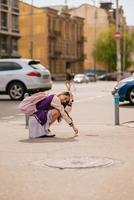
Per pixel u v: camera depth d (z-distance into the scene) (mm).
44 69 25703
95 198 6160
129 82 20594
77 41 105062
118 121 14016
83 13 116250
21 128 13477
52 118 11445
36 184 6930
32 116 11383
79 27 106312
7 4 76938
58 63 95938
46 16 90375
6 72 25266
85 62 116125
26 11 90500
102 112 17969
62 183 6961
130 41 104312
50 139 11133
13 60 25375
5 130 13016
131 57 104562
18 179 7262
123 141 10789
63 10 99688
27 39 90375
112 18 119062
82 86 48438
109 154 9164
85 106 20656
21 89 25172
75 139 11102
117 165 8148
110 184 6875
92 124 14266
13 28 78938
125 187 6703
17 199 6160
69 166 8047
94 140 10930
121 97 20625
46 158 8812
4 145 10375
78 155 9062
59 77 94625
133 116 16344
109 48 102125
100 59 103375
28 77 25000
